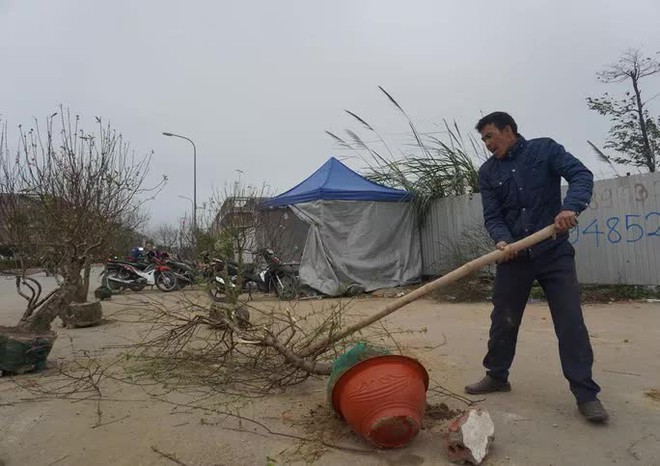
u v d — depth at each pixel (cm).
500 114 373
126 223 1023
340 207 1110
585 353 343
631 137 1568
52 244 640
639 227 875
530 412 360
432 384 429
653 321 663
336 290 1066
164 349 527
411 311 827
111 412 391
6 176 675
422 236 1220
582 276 946
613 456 293
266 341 422
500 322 389
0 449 333
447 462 296
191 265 1132
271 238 1105
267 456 310
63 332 755
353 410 305
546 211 365
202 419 367
